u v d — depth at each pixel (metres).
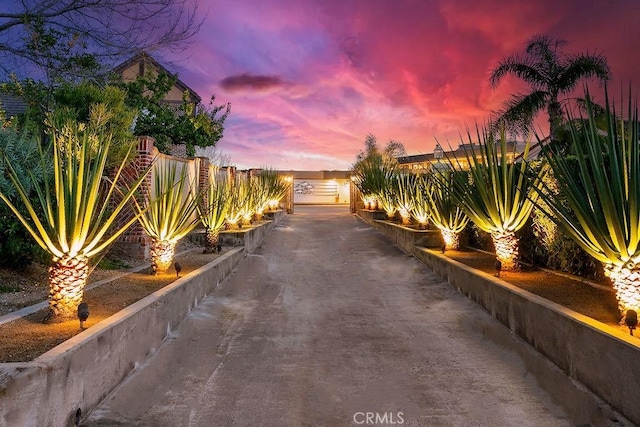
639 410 2.87
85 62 8.88
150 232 6.57
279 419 3.18
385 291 7.39
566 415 3.20
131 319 3.95
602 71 13.71
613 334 3.22
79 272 4.01
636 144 3.55
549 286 5.41
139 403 3.39
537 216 6.70
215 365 4.21
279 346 4.75
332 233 15.42
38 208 5.68
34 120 8.42
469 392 3.61
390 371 4.06
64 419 2.83
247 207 13.62
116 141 7.82
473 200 6.70
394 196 15.39
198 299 6.47
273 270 9.28
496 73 14.66
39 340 3.30
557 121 12.97
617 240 3.62
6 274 5.82
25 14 7.75
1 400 2.38
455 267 7.36
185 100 14.79
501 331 5.10
